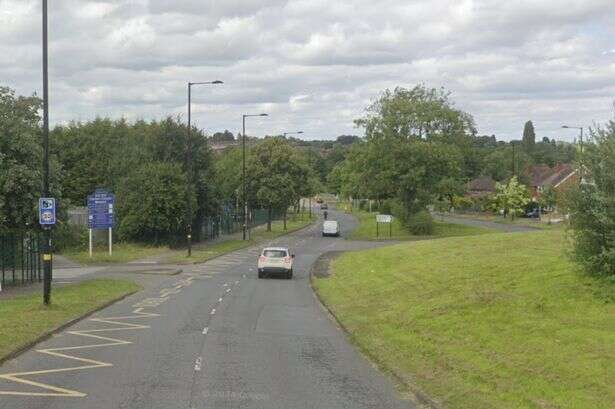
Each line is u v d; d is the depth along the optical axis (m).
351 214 140.50
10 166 28.05
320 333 18.27
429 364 13.14
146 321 20.22
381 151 72.00
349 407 10.42
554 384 10.80
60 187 30.86
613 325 13.94
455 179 76.06
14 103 32.94
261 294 28.44
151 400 10.59
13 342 15.25
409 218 74.19
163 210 54.81
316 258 48.84
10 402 10.34
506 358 12.74
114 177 64.38
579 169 17.38
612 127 17.09
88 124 79.50
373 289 26.14
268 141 81.75
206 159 63.06
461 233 70.44
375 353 14.65
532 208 104.06
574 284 17.45
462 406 10.05
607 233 17.09
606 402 9.64
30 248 32.47
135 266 42.56
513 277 20.70
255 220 95.06
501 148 169.12
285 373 12.96
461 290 20.66
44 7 20.53
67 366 13.32
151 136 60.47
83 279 33.78
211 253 52.66
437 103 74.12
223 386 11.71
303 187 83.06
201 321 20.30
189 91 48.69
